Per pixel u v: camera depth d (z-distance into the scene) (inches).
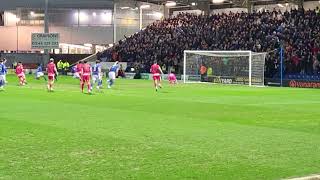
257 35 3189.0
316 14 3095.5
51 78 2052.2
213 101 1614.2
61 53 4254.4
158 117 1133.1
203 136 850.8
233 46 3216.0
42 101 1555.1
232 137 843.4
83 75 1972.2
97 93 1953.7
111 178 545.3
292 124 1028.5
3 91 2017.7
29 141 784.9
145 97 1758.1
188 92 2069.4
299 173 576.4
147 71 3484.3
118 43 4008.4
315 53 2753.4
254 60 2810.0
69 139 805.9
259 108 1385.3
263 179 545.3
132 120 1070.4
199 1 3914.9
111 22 4229.8
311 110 1339.8
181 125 994.1
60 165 610.5
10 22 4367.6
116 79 3348.9
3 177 548.4
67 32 4284.0
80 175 559.2
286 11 3339.1
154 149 722.2
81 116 1141.1
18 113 1199.6
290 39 2994.6
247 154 690.2
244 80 2829.7
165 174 565.6
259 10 3767.2
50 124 992.9
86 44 4340.6
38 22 4328.3
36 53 4030.5
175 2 3976.4
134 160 642.8
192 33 3558.1
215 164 621.9
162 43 3597.4
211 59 3004.4
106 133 872.9
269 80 2824.8
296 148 741.9
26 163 621.3
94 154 681.0
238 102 1589.6
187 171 581.0
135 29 4244.6
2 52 4173.2
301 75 2763.3
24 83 2517.2
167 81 3169.3
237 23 3400.6
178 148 732.7
